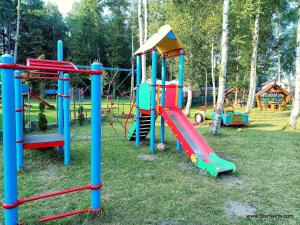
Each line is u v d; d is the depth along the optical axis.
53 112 17.00
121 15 36.53
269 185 4.79
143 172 5.43
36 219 3.42
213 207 3.86
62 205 3.85
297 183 4.89
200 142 6.30
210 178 5.11
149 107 7.20
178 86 7.31
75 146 7.58
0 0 29.00
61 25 38.19
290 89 33.66
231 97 31.55
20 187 4.51
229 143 8.36
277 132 10.71
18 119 5.34
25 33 33.81
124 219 3.44
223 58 9.33
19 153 5.40
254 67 17.42
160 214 3.60
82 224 3.28
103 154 6.84
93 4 34.69
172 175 5.25
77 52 35.44
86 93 34.34
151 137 7.00
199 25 17.28
